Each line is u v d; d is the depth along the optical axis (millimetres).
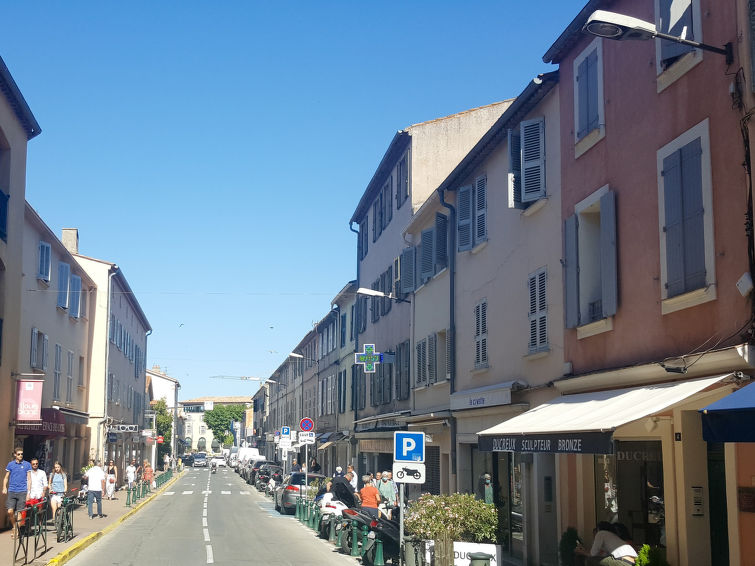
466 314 22203
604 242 13680
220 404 163125
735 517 9875
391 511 21016
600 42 14211
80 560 17609
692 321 11008
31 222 28609
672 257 11492
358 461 39844
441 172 29297
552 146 16531
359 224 40438
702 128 10852
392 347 31672
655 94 12211
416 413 26781
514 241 18609
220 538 23016
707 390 9750
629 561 11453
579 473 14828
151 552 19344
